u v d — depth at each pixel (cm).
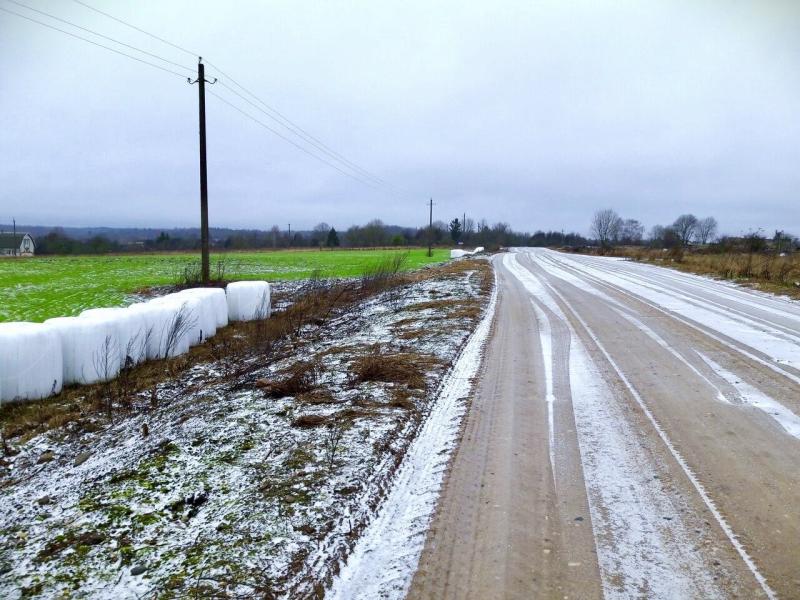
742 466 515
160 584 366
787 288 1848
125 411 845
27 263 3788
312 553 400
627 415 661
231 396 807
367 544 416
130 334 1081
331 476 512
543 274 2831
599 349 1014
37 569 391
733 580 353
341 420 652
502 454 562
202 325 1363
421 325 1286
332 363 949
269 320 1617
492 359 959
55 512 488
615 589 350
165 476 530
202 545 411
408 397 740
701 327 1192
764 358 908
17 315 1570
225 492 491
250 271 3147
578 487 487
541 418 662
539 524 430
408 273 3086
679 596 340
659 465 523
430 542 412
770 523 418
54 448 715
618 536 409
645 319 1322
